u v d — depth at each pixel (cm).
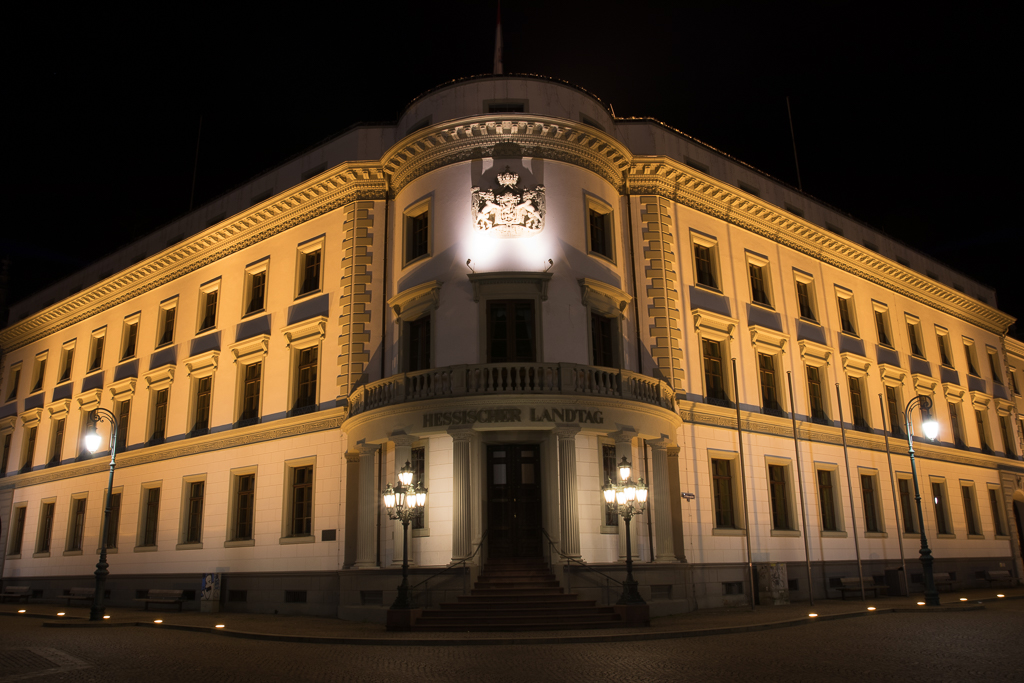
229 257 3209
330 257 2819
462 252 2423
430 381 2239
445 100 2600
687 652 1429
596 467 2280
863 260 3569
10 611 2786
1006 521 3909
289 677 1206
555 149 2522
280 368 2842
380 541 2355
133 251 3812
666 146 2928
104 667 1326
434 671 1259
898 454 3384
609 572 2136
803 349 3092
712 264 2930
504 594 2019
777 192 3328
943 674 1112
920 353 3791
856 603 2505
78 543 3497
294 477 2688
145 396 3338
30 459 3988
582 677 1170
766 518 2717
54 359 4044
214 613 2623
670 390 2503
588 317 2427
